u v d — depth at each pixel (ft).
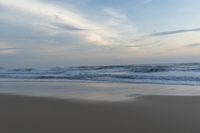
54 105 27.27
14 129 17.43
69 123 19.19
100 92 42.39
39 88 50.49
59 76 89.10
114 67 100.73
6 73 108.58
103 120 20.21
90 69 103.96
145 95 36.68
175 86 52.31
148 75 73.56
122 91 43.83
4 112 23.25
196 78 64.08
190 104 27.43
